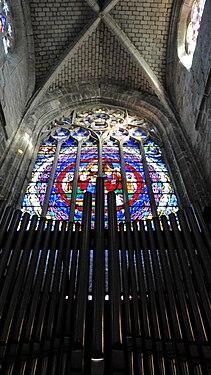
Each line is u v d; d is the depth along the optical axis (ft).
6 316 17.02
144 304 17.97
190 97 36.81
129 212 31.30
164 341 16.05
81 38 46.65
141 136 43.06
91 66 50.26
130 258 21.11
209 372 14.56
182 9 43.62
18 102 40.47
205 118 31.50
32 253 21.43
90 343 16.05
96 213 24.00
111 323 16.33
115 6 45.52
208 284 19.06
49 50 47.42
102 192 25.95
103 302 17.42
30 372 14.64
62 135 43.27
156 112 44.91
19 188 32.76
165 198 32.99
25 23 44.75
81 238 22.11
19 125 39.63
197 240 22.18
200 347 15.61
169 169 35.99
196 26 41.04
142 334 16.55
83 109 48.03
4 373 14.49
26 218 24.40
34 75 46.39
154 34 46.78
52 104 46.62
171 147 37.88
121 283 19.51
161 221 24.62
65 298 18.49
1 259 20.61
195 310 17.38
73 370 14.02
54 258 21.27
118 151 40.29
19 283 19.13
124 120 45.88
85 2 45.01
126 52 48.29
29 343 15.83
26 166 35.86
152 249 21.91
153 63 47.65
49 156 39.24
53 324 16.92
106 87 50.16
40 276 19.71
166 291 18.89
